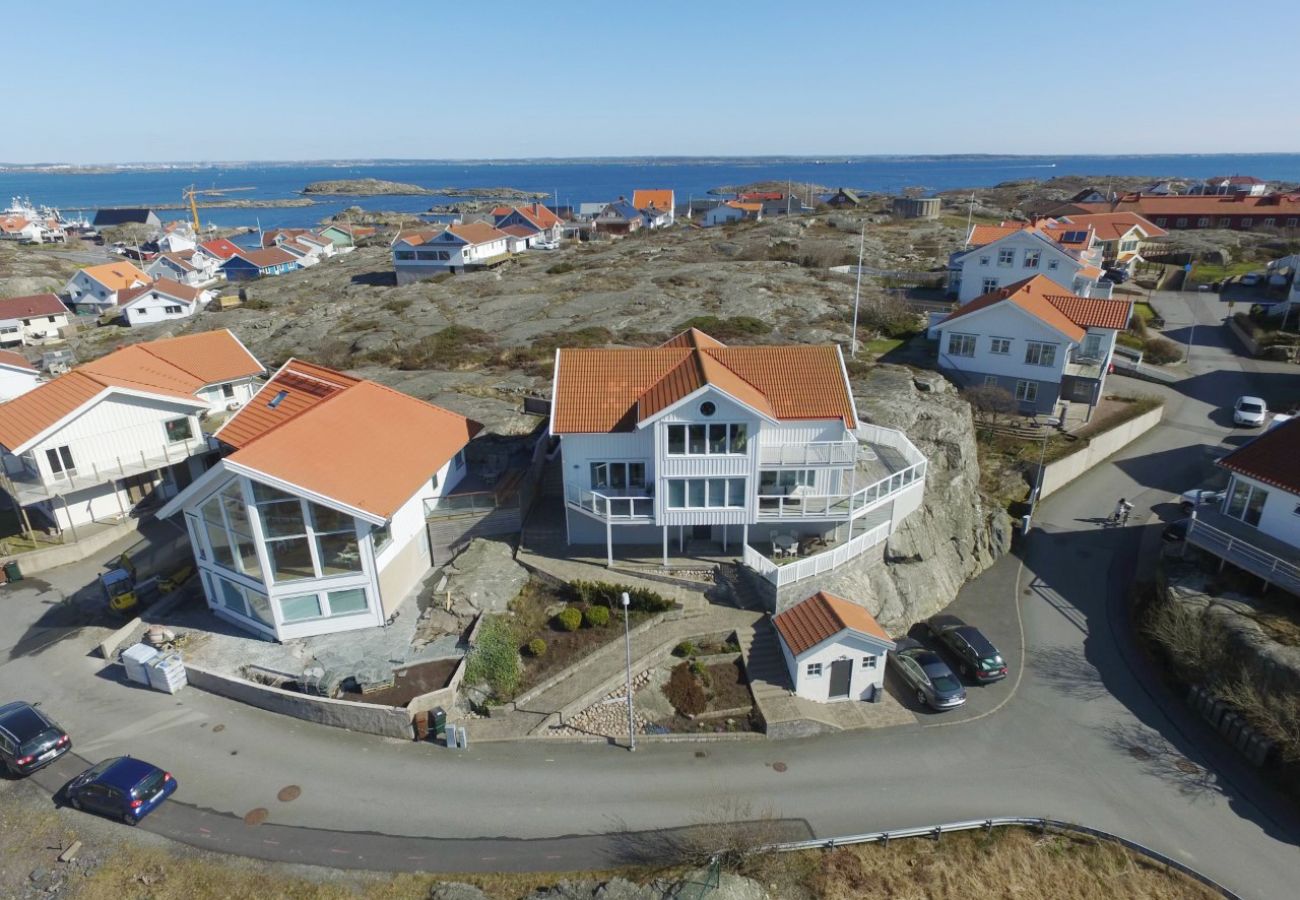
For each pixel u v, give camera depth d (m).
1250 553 33.53
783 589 32.41
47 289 127.69
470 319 75.44
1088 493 48.47
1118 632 36.66
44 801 24.47
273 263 133.88
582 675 29.88
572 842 23.34
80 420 39.62
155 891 21.48
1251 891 23.31
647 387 35.06
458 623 32.16
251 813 24.06
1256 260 99.50
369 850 22.86
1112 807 26.22
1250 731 28.39
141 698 29.25
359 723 27.52
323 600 31.31
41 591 36.72
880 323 69.00
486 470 41.41
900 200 141.50
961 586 40.59
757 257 103.50
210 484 29.41
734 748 27.62
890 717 30.12
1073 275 68.69
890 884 22.72
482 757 26.66
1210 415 57.78
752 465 32.59
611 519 33.56
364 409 36.03
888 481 36.03
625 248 117.75
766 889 22.08
